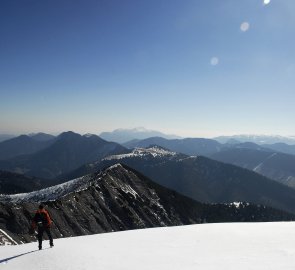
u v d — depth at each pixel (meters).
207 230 28.67
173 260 17.20
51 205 90.25
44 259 17.78
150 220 112.31
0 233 67.00
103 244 22.92
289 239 23.00
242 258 17.27
